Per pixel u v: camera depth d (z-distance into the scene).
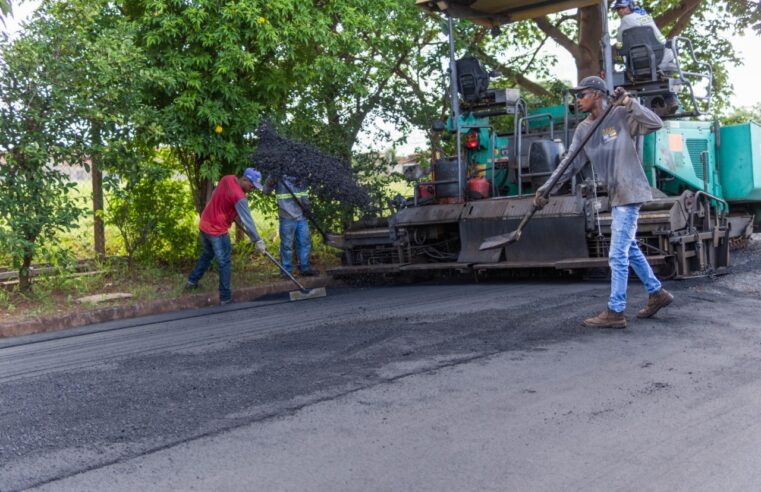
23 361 5.61
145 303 8.10
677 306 6.40
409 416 3.74
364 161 11.45
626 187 5.54
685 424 3.56
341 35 10.01
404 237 9.36
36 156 7.98
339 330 5.95
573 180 8.30
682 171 8.95
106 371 4.94
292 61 10.42
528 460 3.17
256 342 5.66
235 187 8.31
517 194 9.16
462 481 2.98
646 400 3.91
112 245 10.74
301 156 9.47
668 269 7.84
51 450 3.45
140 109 8.98
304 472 3.11
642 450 3.26
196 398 4.17
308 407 3.93
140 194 10.01
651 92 8.16
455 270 9.34
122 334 6.65
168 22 8.98
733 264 9.16
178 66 9.22
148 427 3.71
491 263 8.49
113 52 8.42
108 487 3.03
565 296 7.06
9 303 8.05
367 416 3.76
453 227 9.42
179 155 10.33
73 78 8.47
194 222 10.99
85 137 8.69
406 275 9.62
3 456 3.40
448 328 5.78
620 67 9.37
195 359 5.16
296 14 9.55
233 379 4.54
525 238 8.34
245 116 9.66
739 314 6.03
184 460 3.27
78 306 8.00
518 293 7.48
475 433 3.49
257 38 9.25
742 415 3.66
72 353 5.80
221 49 9.39
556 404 3.87
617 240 5.59
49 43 8.37
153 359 5.25
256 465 3.20
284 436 3.52
